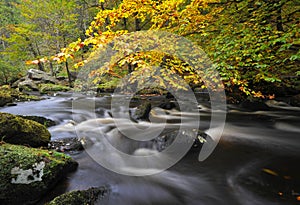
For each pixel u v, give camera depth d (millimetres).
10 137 3197
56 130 5152
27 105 9828
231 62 4070
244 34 3941
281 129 4996
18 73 21531
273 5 4160
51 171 2568
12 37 17469
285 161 3369
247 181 2836
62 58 2992
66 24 17469
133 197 2555
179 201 2508
